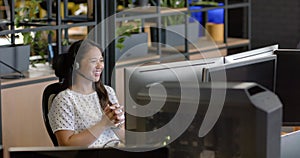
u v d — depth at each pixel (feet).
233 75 8.47
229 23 21.15
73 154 4.90
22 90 12.32
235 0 20.76
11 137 12.23
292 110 9.47
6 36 13.60
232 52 20.76
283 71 9.41
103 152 4.95
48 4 14.70
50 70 13.44
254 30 21.02
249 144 5.07
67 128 9.20
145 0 16.43
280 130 5.10
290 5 20.04
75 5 20.16
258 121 4.99
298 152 8.73
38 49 14.37
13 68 12.93
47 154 4.88
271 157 5.05
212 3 18.69
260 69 8.97
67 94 9.39
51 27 12.50
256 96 5.09
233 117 5.12
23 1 16.90
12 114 12.19
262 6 20.70
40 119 12.79
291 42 20.20
